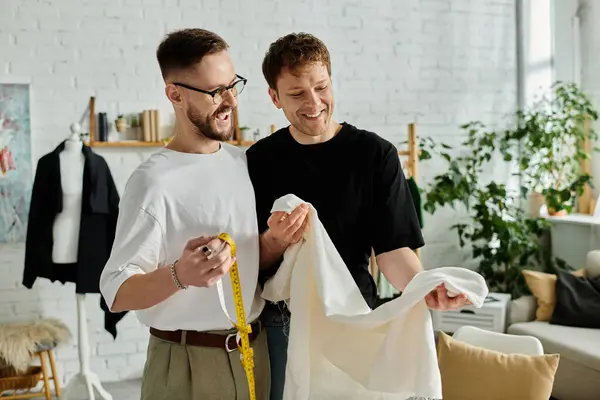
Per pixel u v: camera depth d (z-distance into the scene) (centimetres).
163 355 174
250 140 473
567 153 542
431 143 525
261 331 187
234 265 164
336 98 501
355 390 176
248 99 479
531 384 283
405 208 196
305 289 172
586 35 522
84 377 401
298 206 169
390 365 163
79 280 390
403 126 518
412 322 162
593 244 498
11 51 429
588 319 420
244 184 177
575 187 507
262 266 185
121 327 461
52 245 394
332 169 195
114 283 156
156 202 163
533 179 543
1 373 402
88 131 445
